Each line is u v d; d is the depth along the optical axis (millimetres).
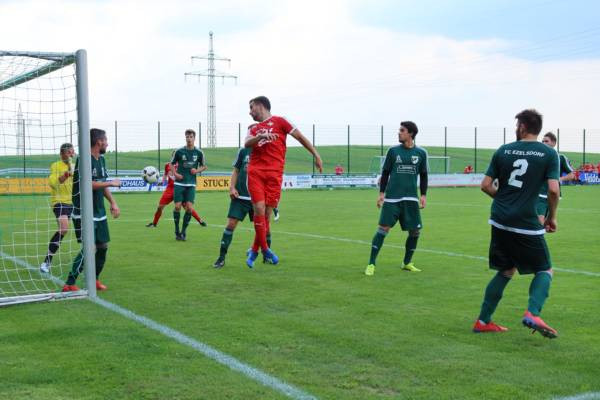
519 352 5285
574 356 5180
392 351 5285
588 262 10375
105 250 7941
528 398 4227
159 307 6918
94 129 7867
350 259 10688
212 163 56125
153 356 5094
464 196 31859
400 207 9242
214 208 23453
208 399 4176
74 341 5512
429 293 7777
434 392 4320
